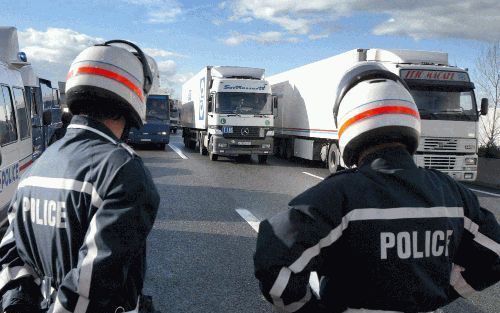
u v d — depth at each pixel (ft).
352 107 4.96
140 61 5.74
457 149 39.14
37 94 36.52
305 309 4.63
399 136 4.84
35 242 5.14
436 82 38.91
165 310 13.48
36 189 5.16
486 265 5.03
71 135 5.27
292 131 62.59
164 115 74.18
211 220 24.80
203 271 16.78
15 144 20.47
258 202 30.48
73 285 4.38
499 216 29.43
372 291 4.51
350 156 5.14
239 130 55.62
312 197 4.60
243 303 14.11
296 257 4.40
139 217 4.64
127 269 4.58
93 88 5.22
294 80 62.28
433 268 4.63
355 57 43.42
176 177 41.45
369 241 4.49
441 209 4.75
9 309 5.07
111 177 4.70
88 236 4.50
